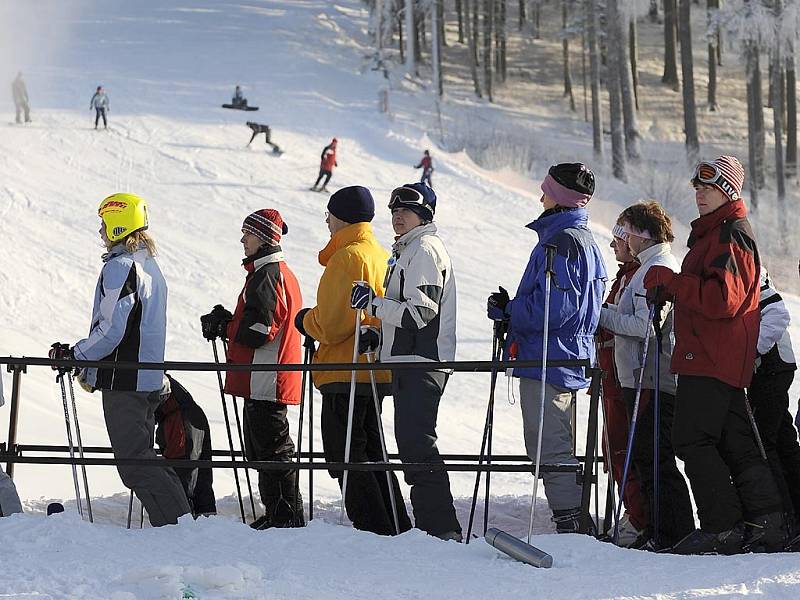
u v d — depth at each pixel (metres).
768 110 129.38
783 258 86.06
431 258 12.83
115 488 20.72
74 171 66.62
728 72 141.38
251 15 132.25
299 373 15.31
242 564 9.65
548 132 113.88
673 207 92.06
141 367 12.66
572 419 15.09
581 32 122.94
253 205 63.34
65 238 54.28
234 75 101.25
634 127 105.56
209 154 73.12
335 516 16.92
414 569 10.28
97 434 26.22
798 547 12.28
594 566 10.43
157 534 11.32
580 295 12.97
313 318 14.12
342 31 130.38
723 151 114.69
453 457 15.62
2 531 10.96
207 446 15.91
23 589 9.17
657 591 9.44
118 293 13.07
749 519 12.09
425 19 137.75
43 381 31.69
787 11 94.31
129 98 88.19
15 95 76.50
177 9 133.50
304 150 77.12
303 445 27.64
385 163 75.81
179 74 99.75
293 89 97.94
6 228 54.50
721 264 11.66
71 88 90.88
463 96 121.00
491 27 124.00
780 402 13.11
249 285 14.79
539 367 12.01
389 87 108.75
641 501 14.58
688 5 106.69
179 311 46.56
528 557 10.47
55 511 13.35
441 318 12.98
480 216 65.31
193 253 54.38
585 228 13.42
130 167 68.69
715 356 11.82
